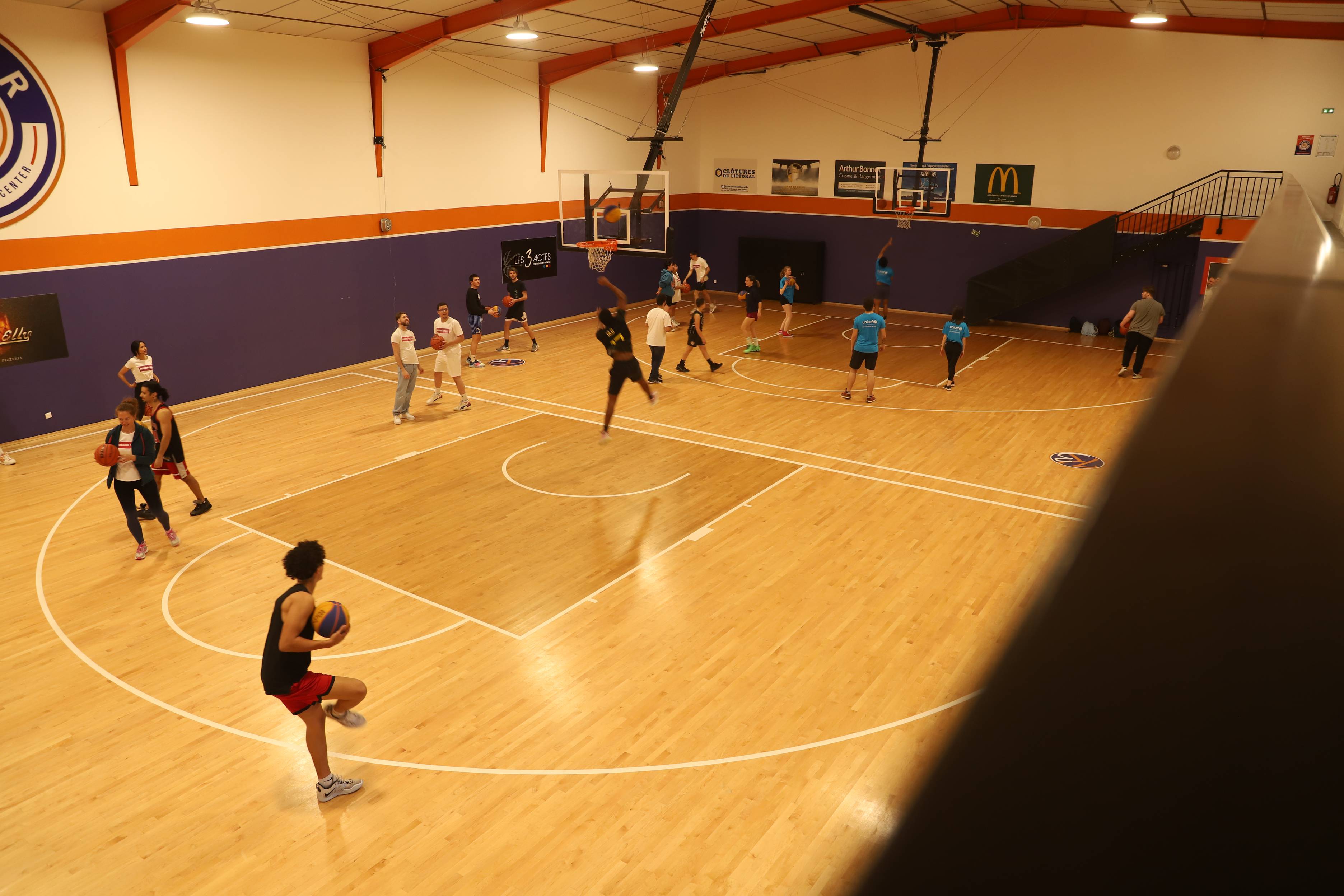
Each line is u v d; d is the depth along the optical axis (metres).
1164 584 0.38
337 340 17.89
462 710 7.11
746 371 17.66
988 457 12.70
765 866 5.55
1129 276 20.83
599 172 18.53
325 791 6.11
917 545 9.91
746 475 12.05
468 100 19.55
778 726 6.88
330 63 16.84
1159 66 19.48
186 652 7.98
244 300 16.17
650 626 8.30
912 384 16.64
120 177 14.17
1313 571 0.39
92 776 6.42
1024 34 20.84
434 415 14.88
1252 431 0.56
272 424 14.43
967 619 8.39
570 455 12.86
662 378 17.14
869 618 8.41
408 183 18.67
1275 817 0.28
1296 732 0.32
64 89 13.32
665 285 22.33
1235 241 18.83
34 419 13.73
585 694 7.30
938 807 0.29
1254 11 16.91
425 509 10.99
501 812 6.04
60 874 5.55
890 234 24.00
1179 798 0.29
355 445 13.34
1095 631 0.35
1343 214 6.34
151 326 14.91
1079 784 0.28
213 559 9.71
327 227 17.31
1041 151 21.28
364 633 8.22
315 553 5.98
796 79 24.36
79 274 13.91
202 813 6.06
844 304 25.31
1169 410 0.62
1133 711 0.31
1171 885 0.26
